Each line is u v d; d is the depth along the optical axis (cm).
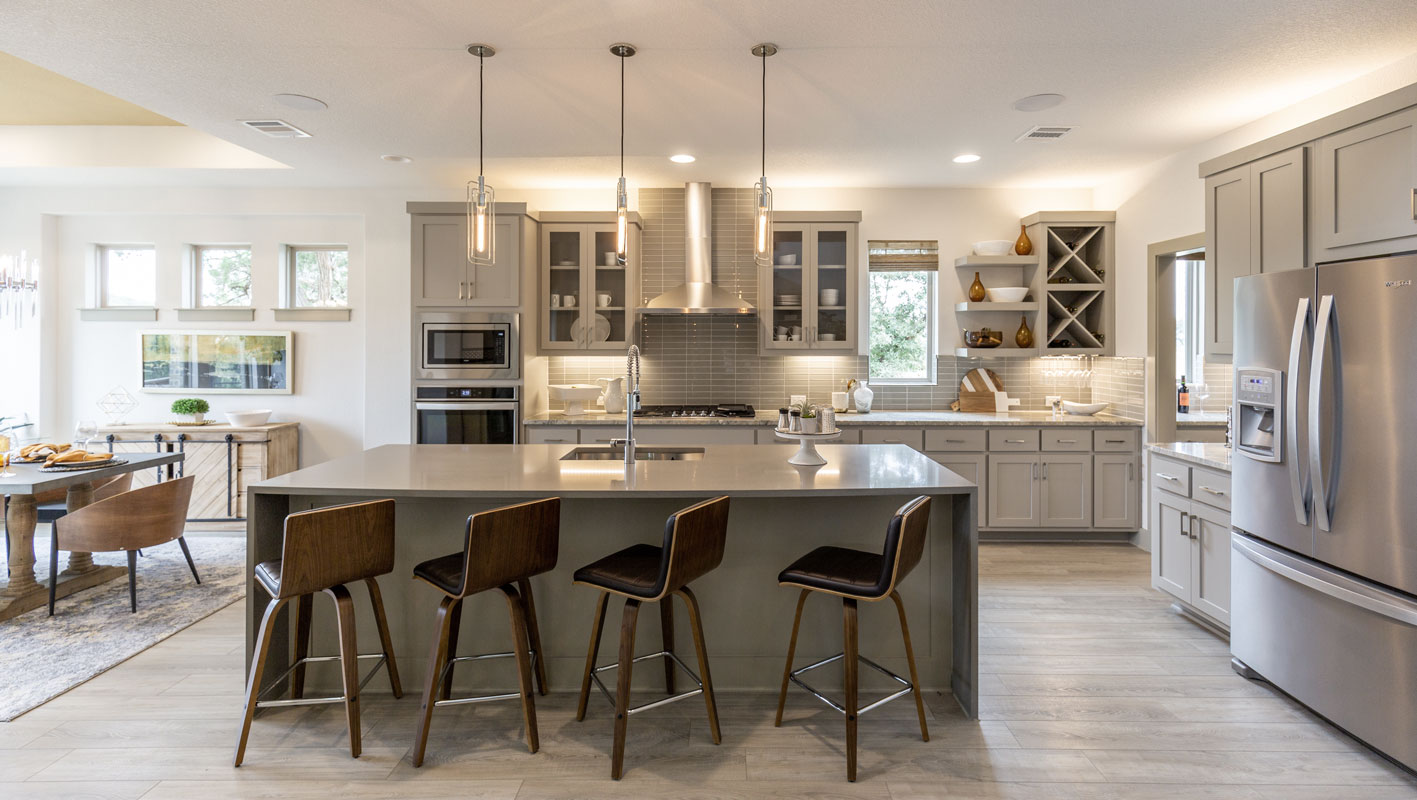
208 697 287
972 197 580
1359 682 246
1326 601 259
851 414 558
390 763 241
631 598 238
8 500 390
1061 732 262
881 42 299
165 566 462
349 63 319
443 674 283
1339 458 252
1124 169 516
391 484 271
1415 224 255
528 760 244
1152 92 358
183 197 570
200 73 329
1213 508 342
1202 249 444
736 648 298
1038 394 591
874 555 270
